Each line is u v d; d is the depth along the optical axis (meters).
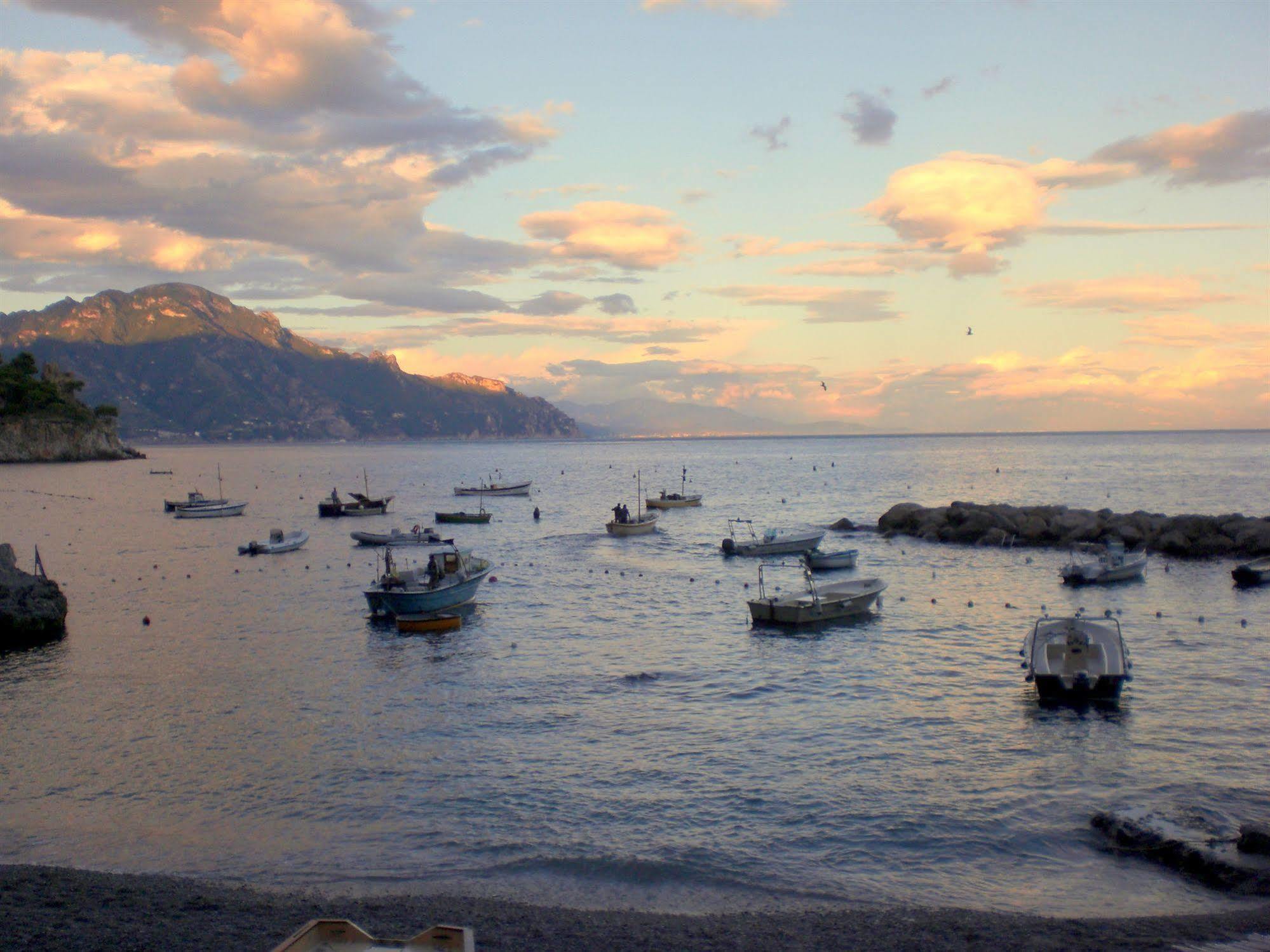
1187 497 113.56
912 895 18.38
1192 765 24.73
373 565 65.69
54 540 81.62
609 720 29.25
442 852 20.45
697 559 66.94
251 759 26.17
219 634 42.72
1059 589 52.84
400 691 32.78
